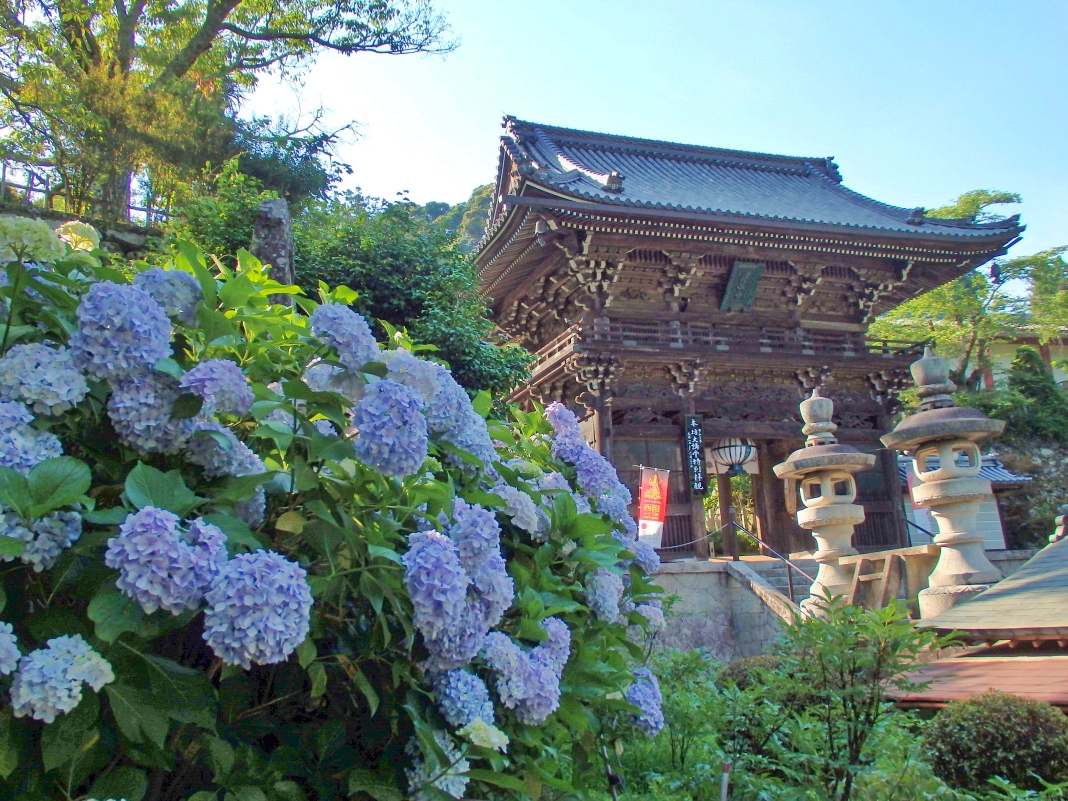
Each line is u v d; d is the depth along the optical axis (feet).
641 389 69.26
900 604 14.23
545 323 78.64
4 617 5.47
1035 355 108.88
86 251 8.14
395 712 6.68
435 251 39.29
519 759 7.30
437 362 8.91
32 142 51.03
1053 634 21.43
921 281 80.43
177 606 5.03
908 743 13.97
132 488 5.44
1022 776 15.55
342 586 6.26
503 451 10.69
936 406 36.94
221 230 34.94
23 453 5.35
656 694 10.43
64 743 4.96
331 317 6.96
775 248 70.64
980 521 88.69
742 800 14.82
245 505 6.56
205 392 5.90
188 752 6.12
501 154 80.23
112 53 54.39
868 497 73.56
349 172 64.64
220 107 57.36
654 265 69.97
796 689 14.55
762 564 57.62
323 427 7.54
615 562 9.39
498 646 7.07
